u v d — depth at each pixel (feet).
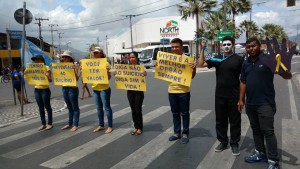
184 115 19.43
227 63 16.42
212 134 21.12
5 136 23.45
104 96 22.58
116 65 21.91
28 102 42.52
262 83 14.19
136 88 21.35
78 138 21.66
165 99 38.14
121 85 21.89
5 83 94.58
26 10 31.94
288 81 53.57
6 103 42.83
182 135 19.88
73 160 17.16
